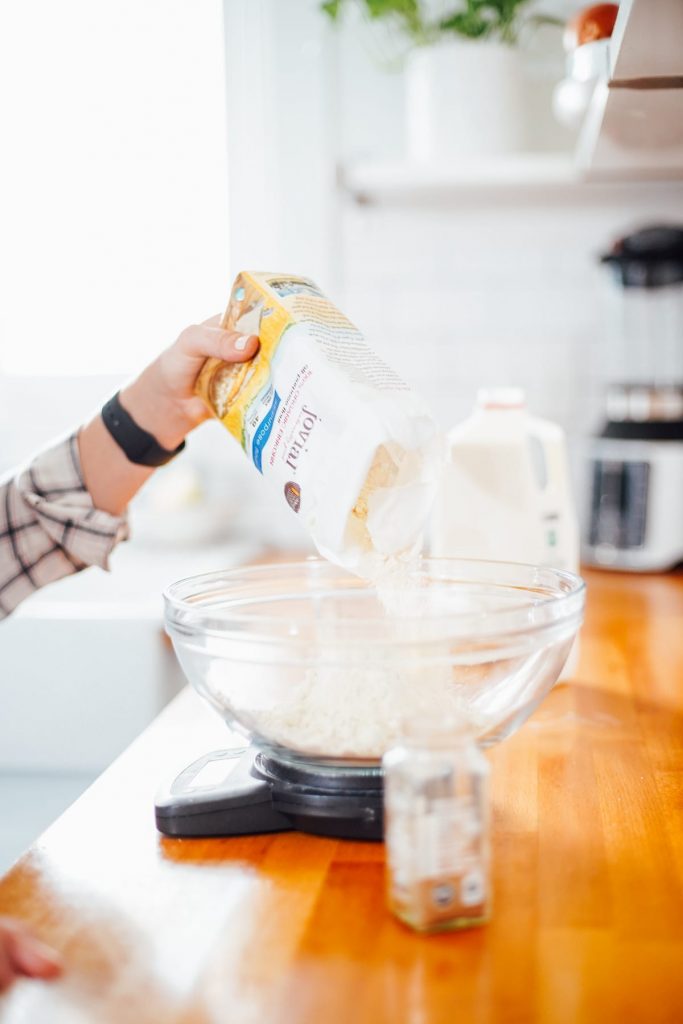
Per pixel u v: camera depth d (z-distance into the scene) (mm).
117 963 569
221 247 2109
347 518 742
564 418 2035
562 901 632
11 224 2160
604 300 1998
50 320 2191
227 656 720
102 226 2141
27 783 1669
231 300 865
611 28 1314
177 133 2088
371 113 2053
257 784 758
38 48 2088
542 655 731
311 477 760
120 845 735
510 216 2004
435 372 2057
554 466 1164
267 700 744
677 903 627
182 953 579
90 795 833
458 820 593
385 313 2053
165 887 666
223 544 2092
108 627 1620
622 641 1312
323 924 609
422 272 2035
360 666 691
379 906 631
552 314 2018
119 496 1122
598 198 1968
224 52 2018
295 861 704
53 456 1093
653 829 742
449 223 2020
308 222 2037
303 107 2004
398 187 1849
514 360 2035
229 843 738
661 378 1987
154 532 2000
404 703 726
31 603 1702
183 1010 521
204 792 755
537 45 1945
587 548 1880
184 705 1085
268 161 2029
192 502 2020
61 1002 532
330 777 738
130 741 1640
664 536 1767
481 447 1122
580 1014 510
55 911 634
